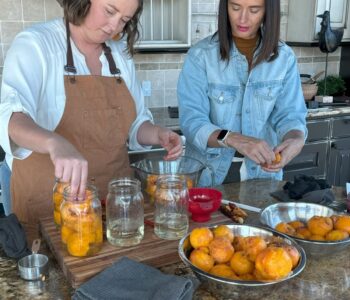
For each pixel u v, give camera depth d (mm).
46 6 2990
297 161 3287
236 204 1476
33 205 1446
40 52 1358
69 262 1037
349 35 3711
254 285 893
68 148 1035
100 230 1090
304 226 1228
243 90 1818
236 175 1863
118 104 1531
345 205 1495
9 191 1591
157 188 1211
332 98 3539
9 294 971
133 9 1350
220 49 1770
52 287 1002
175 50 3139
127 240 1125
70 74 1429
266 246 995
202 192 1345
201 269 952
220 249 996
